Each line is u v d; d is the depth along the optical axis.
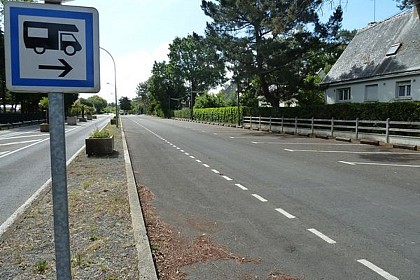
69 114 70.06
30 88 2.14
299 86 31.58
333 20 28.88
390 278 4.12
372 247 5.03
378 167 11.77
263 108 34.97
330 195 8.02
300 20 27.72
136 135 27.55
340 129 23.33
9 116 41.09
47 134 29.16
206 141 22.00
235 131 32.38
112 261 4.34
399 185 8.99
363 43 29.94
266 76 33.03
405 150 16.41
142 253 4.54
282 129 29.88
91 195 7.77
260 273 4.25
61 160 2.18
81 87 2.23
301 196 7.96
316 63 34.31
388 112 19.38
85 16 2.22
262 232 5.67
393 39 26.14
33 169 12.07
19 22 2.12
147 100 136.00
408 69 22.12
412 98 22.30
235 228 5.87
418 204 7.21
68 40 2.20
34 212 6.48
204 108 64.19
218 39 31.66
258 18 29.08
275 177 10.20
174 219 6.37
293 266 4.44
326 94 31.41
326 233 5.60
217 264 4.49
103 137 15.13
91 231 5.44
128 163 12.51
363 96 26.55
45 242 5.02
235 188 8.84
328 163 12.70
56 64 2.18
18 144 20.86
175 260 4.61
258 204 7.33
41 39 2.15
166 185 9.25
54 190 2.17
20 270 4.15
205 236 5.50
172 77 92.44
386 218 6.33
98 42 2.26
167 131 32.75
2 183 9.76
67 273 2.22
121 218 6.10
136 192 8.02
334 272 4.27
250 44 31.20
